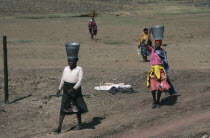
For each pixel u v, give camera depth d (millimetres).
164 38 81812
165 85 27719
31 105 30547
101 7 160500
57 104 30953
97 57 57781
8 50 64375
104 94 33594
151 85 28266
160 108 29016
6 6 140750
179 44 72812
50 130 25609
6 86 30906
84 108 25016
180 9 162875
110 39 79812
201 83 36375
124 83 36812
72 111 24797
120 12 146625
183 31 91688
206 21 113812
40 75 41625
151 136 23828
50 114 28797
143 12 149375
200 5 179125
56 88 35562
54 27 99438
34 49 65688
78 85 24484
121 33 88875
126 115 27859
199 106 28922
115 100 31812
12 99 32062
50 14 134250
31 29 95250
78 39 79625
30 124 26859
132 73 42469
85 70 45219
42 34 86812
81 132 24906
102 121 26953
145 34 53031
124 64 51156
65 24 106250
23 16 125625
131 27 99562
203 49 66062
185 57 57562
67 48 24688
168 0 193875
